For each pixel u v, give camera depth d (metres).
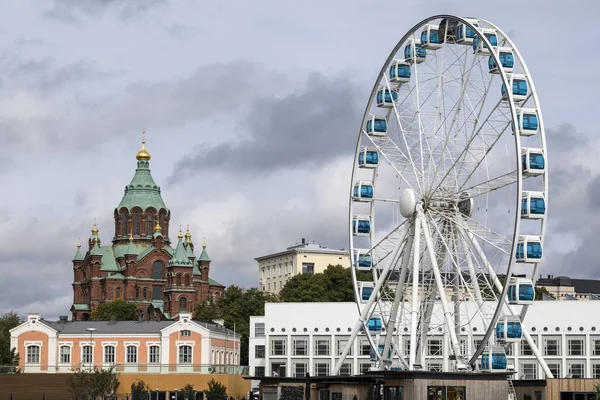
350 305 199.88
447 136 119.12
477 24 121.12
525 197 113.88
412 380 112.69
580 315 188.88
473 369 116.75
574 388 123.12
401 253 124.38
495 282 117.25
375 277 134.75
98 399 179.25
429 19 123.06
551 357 188.75
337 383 131.00
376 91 134.00
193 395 193.50
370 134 135.50
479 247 117.75
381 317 131.75
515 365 189.12
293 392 143.88
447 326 116.06
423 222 118.88
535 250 113.88
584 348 188.38
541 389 125.94
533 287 115.31
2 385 196.88
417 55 132.75
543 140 114.44
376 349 130.12
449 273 119.44
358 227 136.12
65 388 197.25
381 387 125.56
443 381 112.81
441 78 120.56
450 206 118.88
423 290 122.75
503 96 116.12
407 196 120.00
